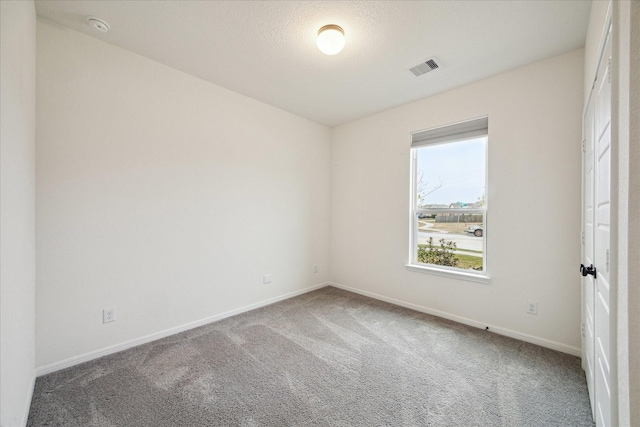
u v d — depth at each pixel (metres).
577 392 1.69
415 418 1.49
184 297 2.55
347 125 3.89
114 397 1.63
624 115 0.78
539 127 2.29
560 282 2.20
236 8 1.74
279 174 3.40
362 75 2.56
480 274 2.70
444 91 2.89
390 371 1.92
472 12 1.76
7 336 1.11
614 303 0.86
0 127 1.02
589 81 1.73
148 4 1.71
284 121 3.45
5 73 1.07
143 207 2.28
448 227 2.97
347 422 1.46
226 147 2.86
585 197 1.88
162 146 2.39
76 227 1.95
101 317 2.07
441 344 2.30
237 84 2.76
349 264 3.87
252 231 3.12
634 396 0.70
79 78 1.96
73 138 1.94
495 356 2.12
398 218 3.32
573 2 1.66
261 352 2.16
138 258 2.26
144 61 2.28
